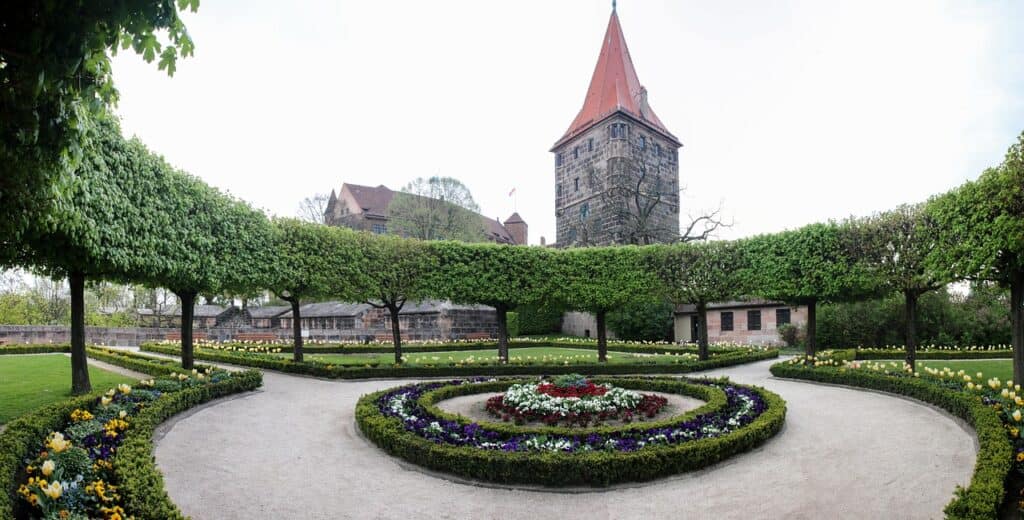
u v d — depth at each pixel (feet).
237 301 154.71
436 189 156.56
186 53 13.73
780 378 54.44
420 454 25.49
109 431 23.97
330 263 62.49
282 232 58.39
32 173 15.96
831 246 57.06
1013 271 39.45
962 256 42.55
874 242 52.49
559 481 22.79
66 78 13.17
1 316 124.98
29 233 27.96
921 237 48.62
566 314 145.79
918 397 38.01
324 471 25.17
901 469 23.98
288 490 22.62
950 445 27.09
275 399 42.96
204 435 30.25
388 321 120.98
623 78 174.91
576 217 177.37
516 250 74.38
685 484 22.99
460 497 21.99
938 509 19.67
